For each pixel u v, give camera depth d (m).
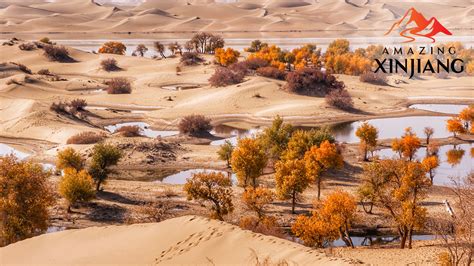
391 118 125.12
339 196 51.97
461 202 43.03
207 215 58.31
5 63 169.75
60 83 155.38
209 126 109.19
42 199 51.31
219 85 151.00
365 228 58.09
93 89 156.38
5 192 49.72
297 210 63.28
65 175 60.66
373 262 42.62
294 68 197.12
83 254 29.00
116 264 27.22
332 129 114.88
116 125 118.88
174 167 84.88
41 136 101.38
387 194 56.81
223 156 84.81
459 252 42.19
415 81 175.50
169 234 29.25
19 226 46.94
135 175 80.94
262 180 75.75
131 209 61.72
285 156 74.88
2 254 30.69
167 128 116.69
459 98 144.25
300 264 23.94
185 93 146.38
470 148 97.56
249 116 123.94
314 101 135.38
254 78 150.88
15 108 115.75
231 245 26.86
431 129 101.12
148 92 149.25
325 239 52.03
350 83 164.00
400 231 50.88
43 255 29.89
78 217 58.97
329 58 193.75
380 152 94.88
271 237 27.28
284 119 121.12
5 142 99.62
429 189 71.44
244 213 61.00
